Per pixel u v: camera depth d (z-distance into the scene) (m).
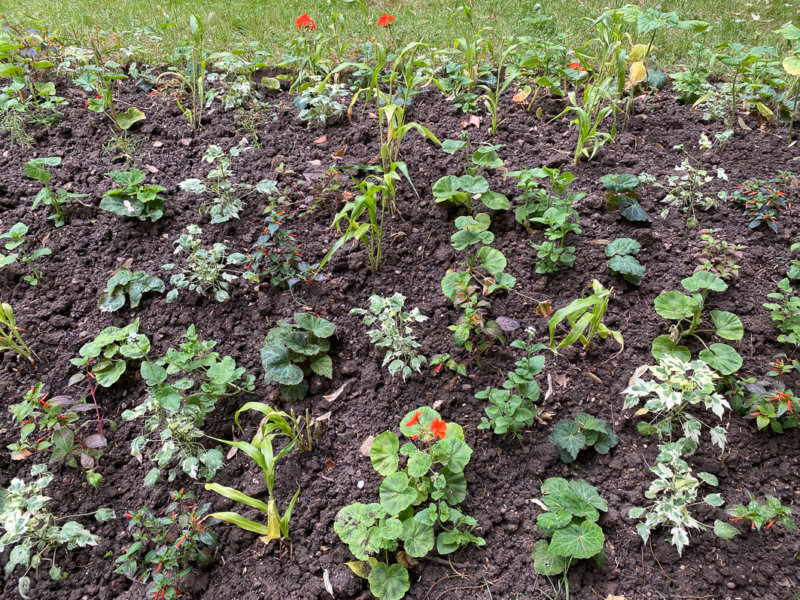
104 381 1.21
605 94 1.60
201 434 1.11
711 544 1.02
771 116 1.70
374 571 0.99
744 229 1.44
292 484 1.12
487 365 1.25
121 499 1.12
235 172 1.63
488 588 0.98
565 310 1.10
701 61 2.00
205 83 1.98
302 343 1.23
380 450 1.10
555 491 1.05
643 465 1.11
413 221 1.51
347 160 1.66
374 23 2.40
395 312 1.22
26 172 1.43
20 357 1.30
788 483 1.08
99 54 2.00
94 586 1.03
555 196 1.45
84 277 1.43
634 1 2.52
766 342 1.25
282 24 2.41
